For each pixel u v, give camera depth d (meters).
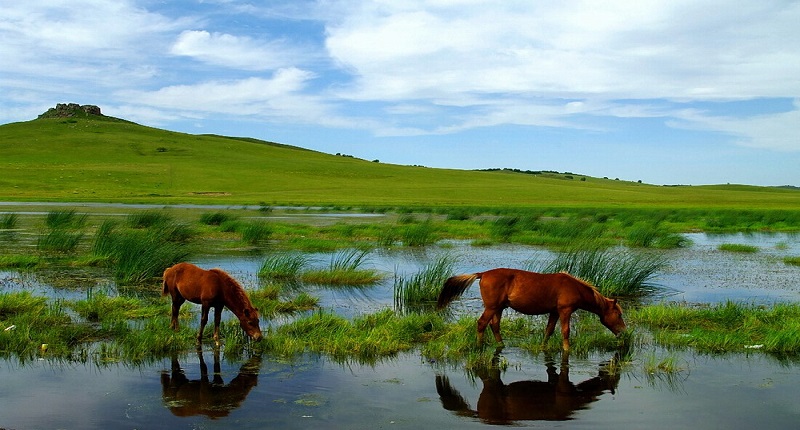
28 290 12.77
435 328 9.80
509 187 105.56
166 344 8.42
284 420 5.95
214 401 6.46
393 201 73.31
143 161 115.31
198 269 8.81
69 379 7.12
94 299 10.93
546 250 22.77
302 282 14.82
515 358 8.28
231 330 9.36
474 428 5.83
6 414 6.00
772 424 5.99
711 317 10.72
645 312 10.87
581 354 8.51
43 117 193.00
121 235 18.88
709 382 7.31
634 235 25.53
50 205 51.47
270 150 159.88
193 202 61.47
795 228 37.00
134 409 6.20
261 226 24.64
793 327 9.41
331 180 106.69
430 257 20.28
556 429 5.83
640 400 6.68
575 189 106.88
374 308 11.80
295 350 8.45
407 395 6.76
